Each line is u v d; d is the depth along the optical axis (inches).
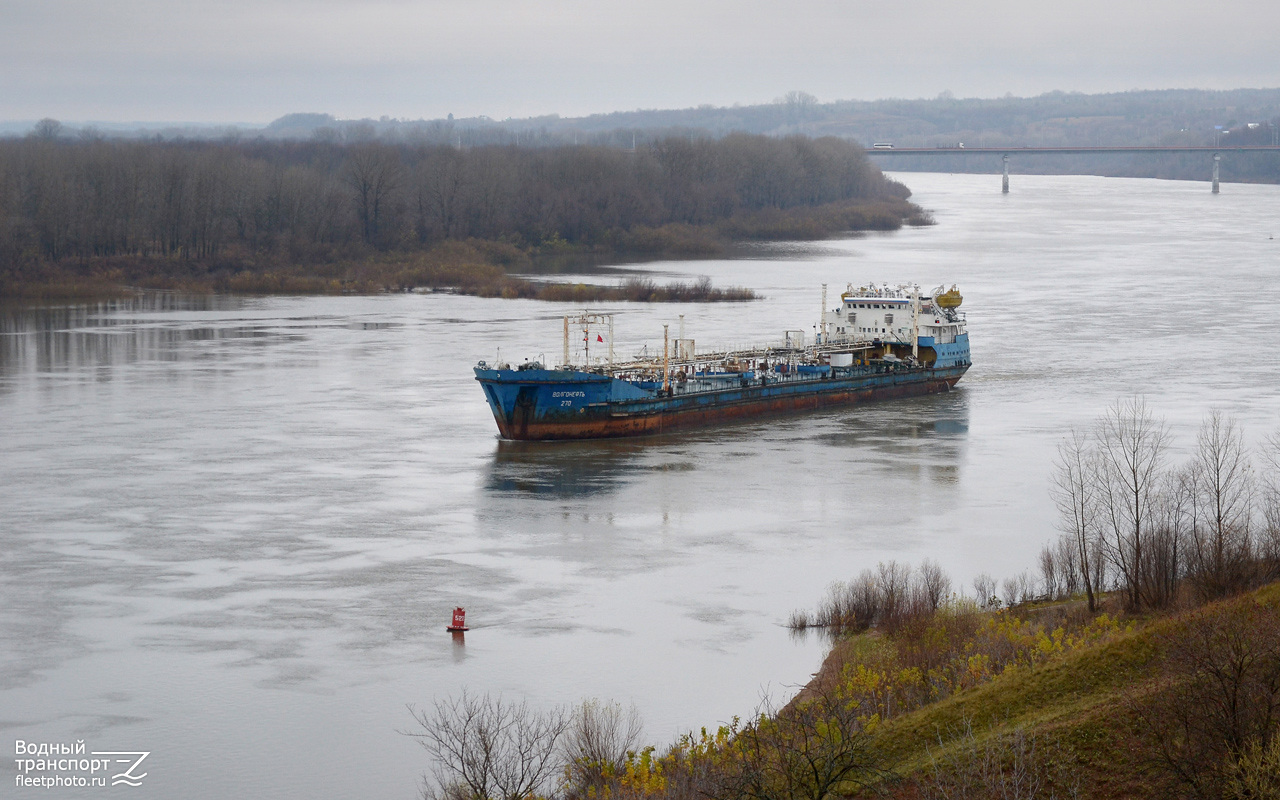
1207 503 3565.5
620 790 2005.4
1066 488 3939.5
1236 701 1958.7
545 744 2337.6
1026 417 5211.6
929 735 2162.9
